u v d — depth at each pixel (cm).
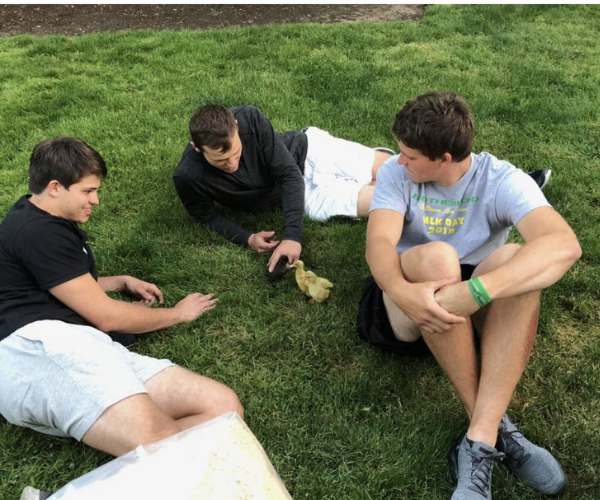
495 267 214
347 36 674
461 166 215
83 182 232
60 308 233
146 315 264
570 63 610
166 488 152
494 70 589
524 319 201
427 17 749
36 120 486
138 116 487
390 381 251
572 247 195
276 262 311
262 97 517
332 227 359
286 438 230
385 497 208
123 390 196
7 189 397
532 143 446
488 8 779
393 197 229
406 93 529
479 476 199
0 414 235
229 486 157
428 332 208
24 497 181
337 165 376
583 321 285
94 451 221
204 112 300
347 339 273
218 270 321
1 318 222
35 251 224
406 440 227
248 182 344
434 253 208
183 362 266
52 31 750
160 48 643
